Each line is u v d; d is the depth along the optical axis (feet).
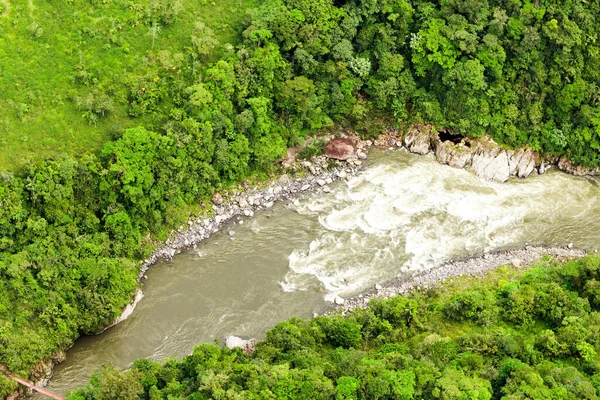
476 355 262.67
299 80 349.41
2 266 281.33
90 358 286.87
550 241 332.60
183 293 308.40
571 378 251.39
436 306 293.43
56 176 298.56
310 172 356.18
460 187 354.74
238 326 296.71
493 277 310.86
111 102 321.32
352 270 317.22
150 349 289.94
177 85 333.01
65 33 331.36
